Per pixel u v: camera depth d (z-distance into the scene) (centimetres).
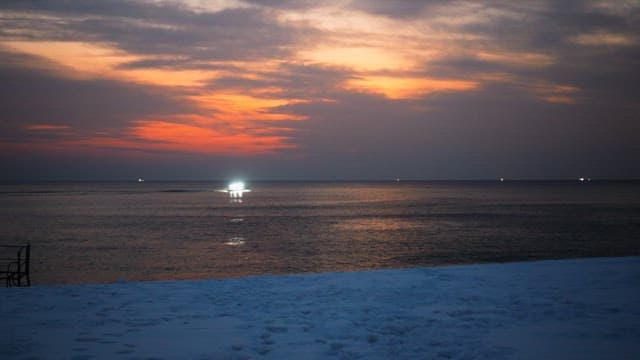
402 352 663
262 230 7875
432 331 767
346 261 4731
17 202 17050
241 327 795
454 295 1048
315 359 636
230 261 4806
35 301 995
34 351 668
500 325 802
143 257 5138
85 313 891
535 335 744
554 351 668
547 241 6275
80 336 741
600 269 1386
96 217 10600
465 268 1438
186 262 4781
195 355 652
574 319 836
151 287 1159
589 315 861
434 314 880
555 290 1089
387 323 816
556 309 908
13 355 651
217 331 770
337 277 1305
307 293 1082
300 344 700
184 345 696
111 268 4475
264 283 1213
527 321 826
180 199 19762
